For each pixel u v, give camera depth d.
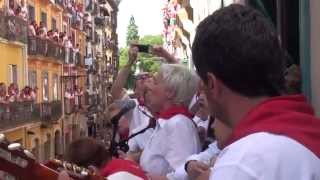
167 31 53.69
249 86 1.60
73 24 49.41
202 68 1.64
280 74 1.61
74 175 2.09
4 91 30.48
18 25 32.41
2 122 30.00
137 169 3.21
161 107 3.73
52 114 40.06
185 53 37.94
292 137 1.51
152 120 4.60
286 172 1.45
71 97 47.00
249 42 1.55
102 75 69.19
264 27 1.58
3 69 30.67
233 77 1.59
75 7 50.03
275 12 4.96
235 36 1.56
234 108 1.63
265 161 1.46
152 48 4.96
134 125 5.22
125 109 5.25
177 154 3.55
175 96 3.63
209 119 3.81
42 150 38.44
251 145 1.49
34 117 36.00
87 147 3.24
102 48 69.50
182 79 3.67
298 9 4.55
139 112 5.22
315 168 1.49
